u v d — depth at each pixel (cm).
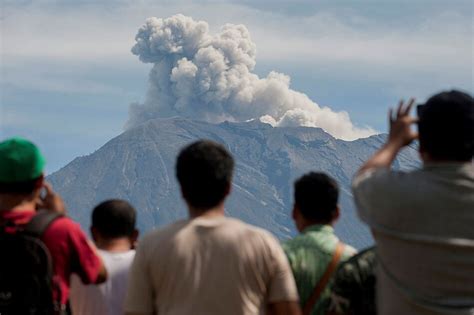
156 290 817
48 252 835
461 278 745
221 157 831
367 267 905
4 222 861
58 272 850
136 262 828
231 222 831
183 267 802
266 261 813
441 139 768
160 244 817
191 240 812
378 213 771
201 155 827
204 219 829
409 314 758
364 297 905
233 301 798
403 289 760
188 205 845
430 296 750
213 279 800
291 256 1082
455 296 747
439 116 766
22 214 870
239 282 802
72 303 1138
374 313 902
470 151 773
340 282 912
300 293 1070
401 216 759
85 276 875
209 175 820
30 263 827
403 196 757
